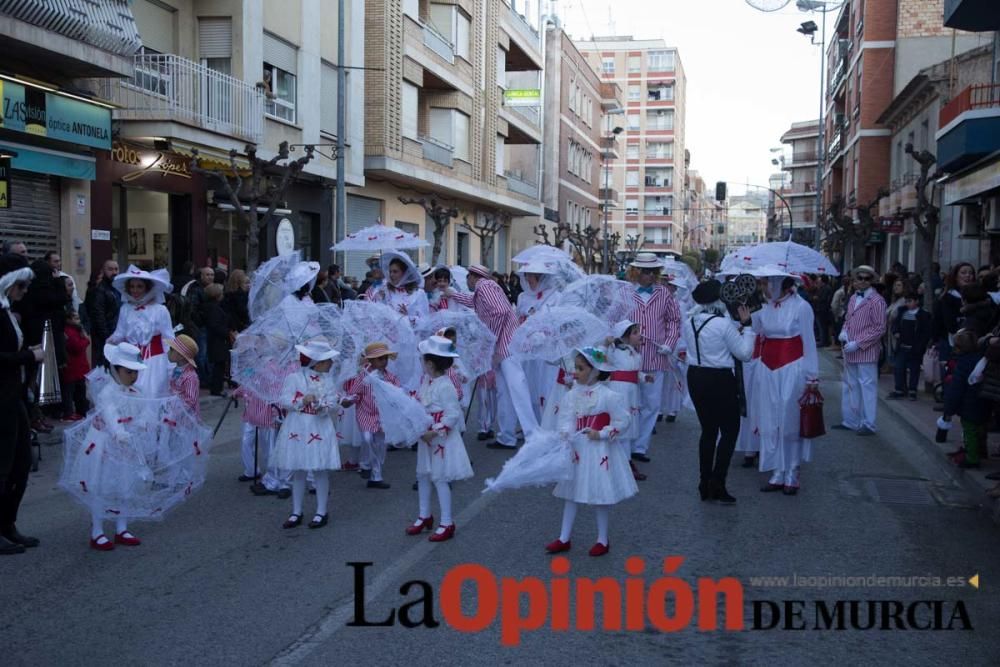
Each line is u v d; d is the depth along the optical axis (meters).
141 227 17.06
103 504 6.38
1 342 6.23
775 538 6.85
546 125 47.53
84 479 6.37
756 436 9.01
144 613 5.21
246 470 8.60
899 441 11.16
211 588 5.64
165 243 17.80
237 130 17.58
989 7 16.97
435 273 10.58
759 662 4.66
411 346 8.88
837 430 11.96
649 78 91.00
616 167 91.56
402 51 25.72
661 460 9.80
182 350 7.50
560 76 47.97
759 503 7.95
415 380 8.90
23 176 13.90
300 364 6.95
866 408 11.70
